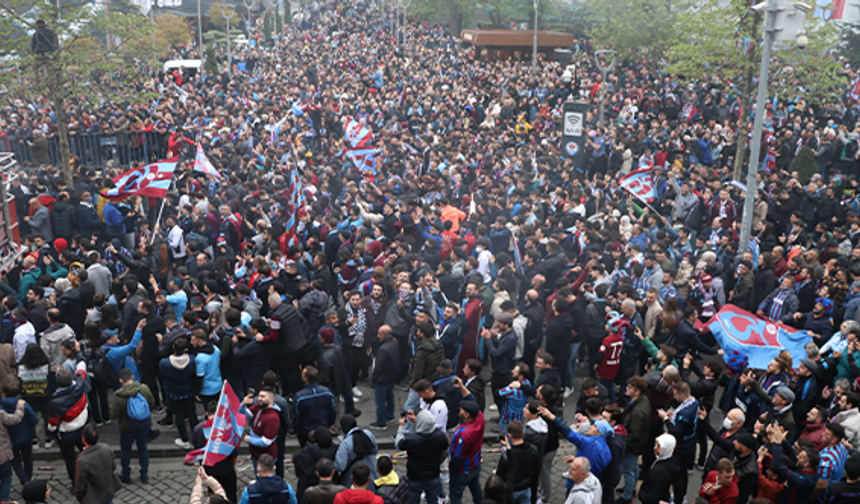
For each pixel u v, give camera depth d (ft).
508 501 25.30
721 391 43.19
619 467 28.91
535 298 39.88
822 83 80.28
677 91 115.85
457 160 76.28
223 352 37.11
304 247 52.90
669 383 31.40
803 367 33.17
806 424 31.14
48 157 76.64
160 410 40.27
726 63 75.15
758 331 36.60
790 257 47.34
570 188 66.49
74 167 76.84
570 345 40.29
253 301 42.98
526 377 33.27
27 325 37.81
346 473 28.07
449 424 33.94
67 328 36.47
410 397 35.88
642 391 30.71
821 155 79.36
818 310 39.29
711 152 87.35
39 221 53.21
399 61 180.24
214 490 25.35
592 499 25.53
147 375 38.19
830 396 34.30
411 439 28.40
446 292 45.78
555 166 75.15
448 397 33.83
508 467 27.78
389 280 44.55
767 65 45.50
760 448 28.07
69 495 33.19
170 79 138.72
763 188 66.44
